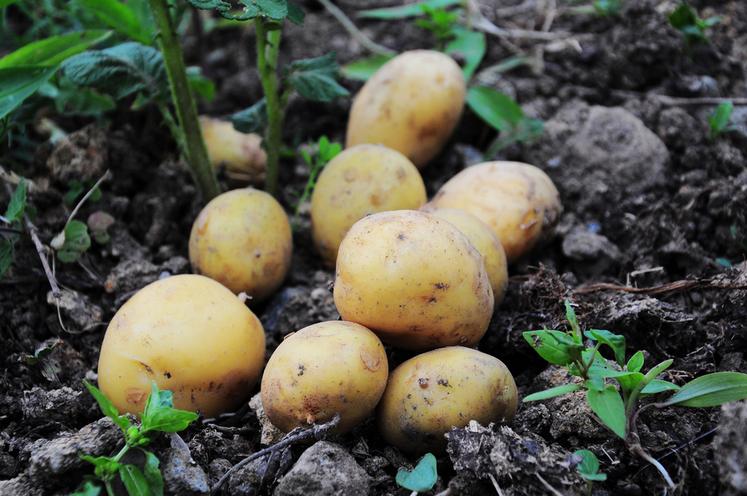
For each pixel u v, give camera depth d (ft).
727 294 1.80
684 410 1.67
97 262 2.00
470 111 2.30
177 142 2.09
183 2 2.00
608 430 1.63
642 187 2.10
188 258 2.06
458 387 1.59
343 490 1.56
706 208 2.04
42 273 1.92
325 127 2.35
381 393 1.61
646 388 1.56
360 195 1.90
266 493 1.61
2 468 1.65
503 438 1.56
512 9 2.54
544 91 2.32
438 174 2.22
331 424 1.57
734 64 2.30
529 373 1.81
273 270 1.89
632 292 1.87
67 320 1.87
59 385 1.80
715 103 2.23
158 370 1.64
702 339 1.78
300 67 1.99
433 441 1.61
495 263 1.78
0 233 1.91
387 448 1.66
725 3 2.42
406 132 2.09
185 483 1.55
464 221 1.78
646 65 2.29
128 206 2.09
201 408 1.68
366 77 2.35
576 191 2.12
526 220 1.90
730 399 1.56
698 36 2.26
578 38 2.39
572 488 1.52
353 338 1.59
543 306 1.85
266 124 2.07
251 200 1.89
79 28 2.29
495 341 1.82
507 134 2.20
